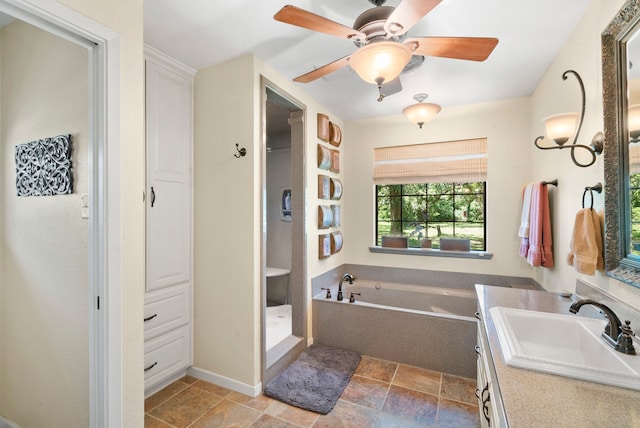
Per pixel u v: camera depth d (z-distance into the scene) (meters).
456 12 1.70
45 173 1.64
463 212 3.33
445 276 3.29
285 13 1.21
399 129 3.50
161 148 2.17
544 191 2.27
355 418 1.96
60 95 1.59
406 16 1.19
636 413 0.77
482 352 1.56
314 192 3.05
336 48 2.10
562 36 1.93
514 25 1.82
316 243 3.10
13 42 1.88
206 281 2.37
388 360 2.74
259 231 2.26
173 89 2.26
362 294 3.42
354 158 3.73
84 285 1.45
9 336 1.86
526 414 0.77
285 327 3.18
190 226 2.40
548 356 1.31
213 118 2.34
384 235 3.68
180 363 2.32
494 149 3.08
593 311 1.55
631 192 1.31
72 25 1.20
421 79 2.56
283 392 2.20
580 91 1.78
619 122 1.37
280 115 3.42
